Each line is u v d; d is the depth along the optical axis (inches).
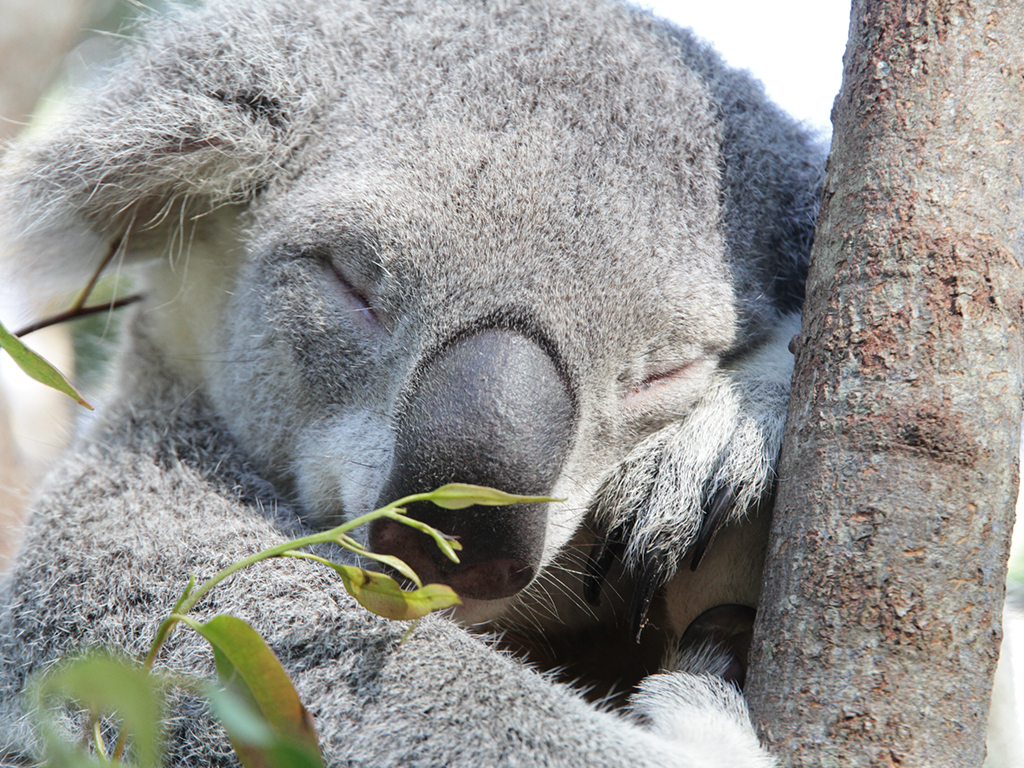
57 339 66.8
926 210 46.9
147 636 48.2
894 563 46.4
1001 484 46.6
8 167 50.4
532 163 48.5
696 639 49.1
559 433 47.8
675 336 48.9
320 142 49.4
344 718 47.4
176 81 50.0
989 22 47.1
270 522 49.0
